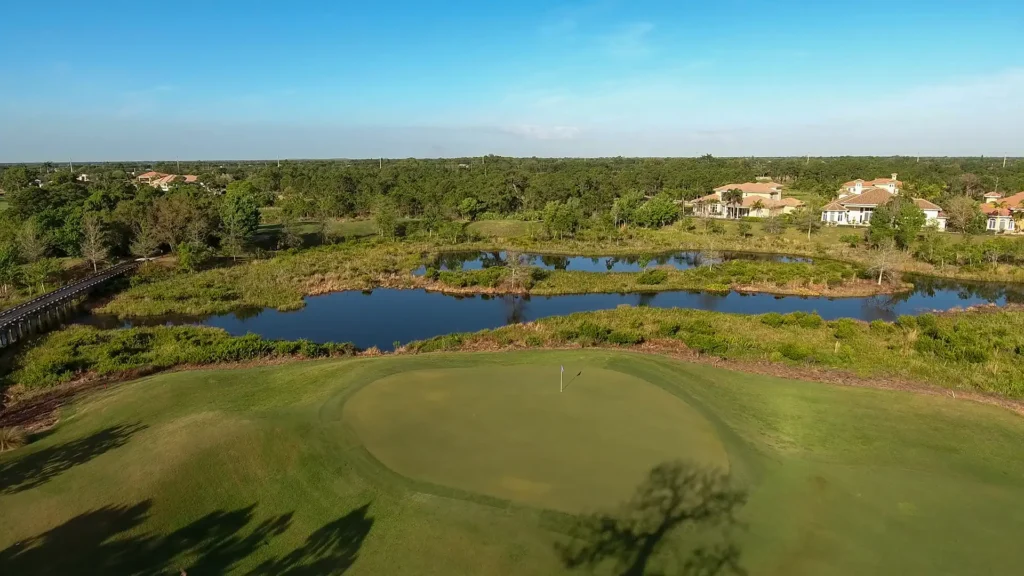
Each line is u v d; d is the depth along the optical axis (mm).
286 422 23125
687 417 23750
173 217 76812
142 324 48656
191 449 20750
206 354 35250
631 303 54250
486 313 51406
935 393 28656
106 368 33750
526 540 16656
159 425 24156
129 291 56625
